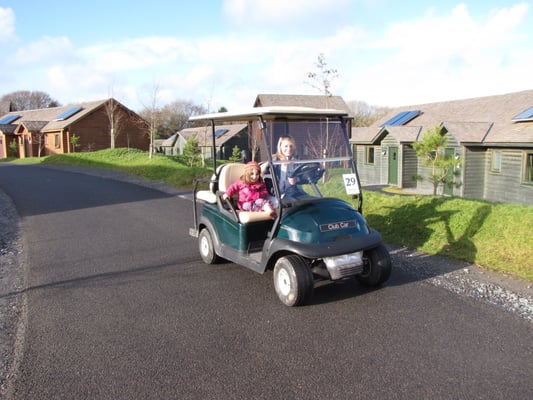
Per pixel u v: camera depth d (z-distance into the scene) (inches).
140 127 1475.1
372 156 924.6
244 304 181.3
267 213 192.9
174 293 195.5
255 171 202.5
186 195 487.5
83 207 423.8
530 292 185.6
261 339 150.9
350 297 185.2
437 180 605.0
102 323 166.2
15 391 123.9
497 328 154.6
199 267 231.1
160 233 308.7
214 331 157.6
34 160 1111.6
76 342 151.7
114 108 1398.9
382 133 864.9
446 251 238.1
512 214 263.7
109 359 140.1
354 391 120.3
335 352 141.2
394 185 848.9
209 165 1008.9
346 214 181.3
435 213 287.3
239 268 228.7
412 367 131.5
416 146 602.9
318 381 125.4
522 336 148.6
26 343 151.6
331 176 195.2
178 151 1775.3
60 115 1512.1
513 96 788.6
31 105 3211.1
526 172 598.9
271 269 219.6
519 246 226.7
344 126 199.0
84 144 1407.5
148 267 232.8
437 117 864.3
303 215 176.6
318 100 1389.0
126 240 290.4
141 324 164.7
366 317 165.8
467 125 689.0
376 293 188.4
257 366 133.9
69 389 124.3
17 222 358.9
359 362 134.9
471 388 120.6
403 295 185.6
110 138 1455.5
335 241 172.4
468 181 667.4
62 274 224.1
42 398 120.5
